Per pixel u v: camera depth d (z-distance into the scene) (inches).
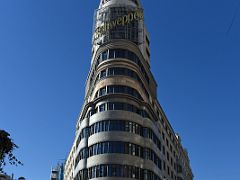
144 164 2600.9
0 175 1163.9
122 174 2434.8
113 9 3543.3
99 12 3627.0
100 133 2573.8
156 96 3408.0
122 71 2787.9
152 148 2743.6
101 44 3041.3
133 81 2787.9
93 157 2534.5
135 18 3548.2
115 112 2610.7
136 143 2593.5
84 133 2719.0
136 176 2497.5
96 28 3516.2
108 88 2733.8
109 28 3462.1
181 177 3821.4
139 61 2997.0
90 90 3127.5
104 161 2468.0
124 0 3676.2
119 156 2475.4
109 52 2864.2
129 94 2711.6
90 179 2479.1
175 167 3747.5
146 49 3614.7
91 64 3408.0
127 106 2677.2
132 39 3467.0
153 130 2834.6
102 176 2432.3
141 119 2726.4
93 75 3110.2
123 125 2586.1
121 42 2883.9
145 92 3036.4
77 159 2834.6
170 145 3646.7
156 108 3299.7
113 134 2539.4
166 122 3599.9
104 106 2672.2
